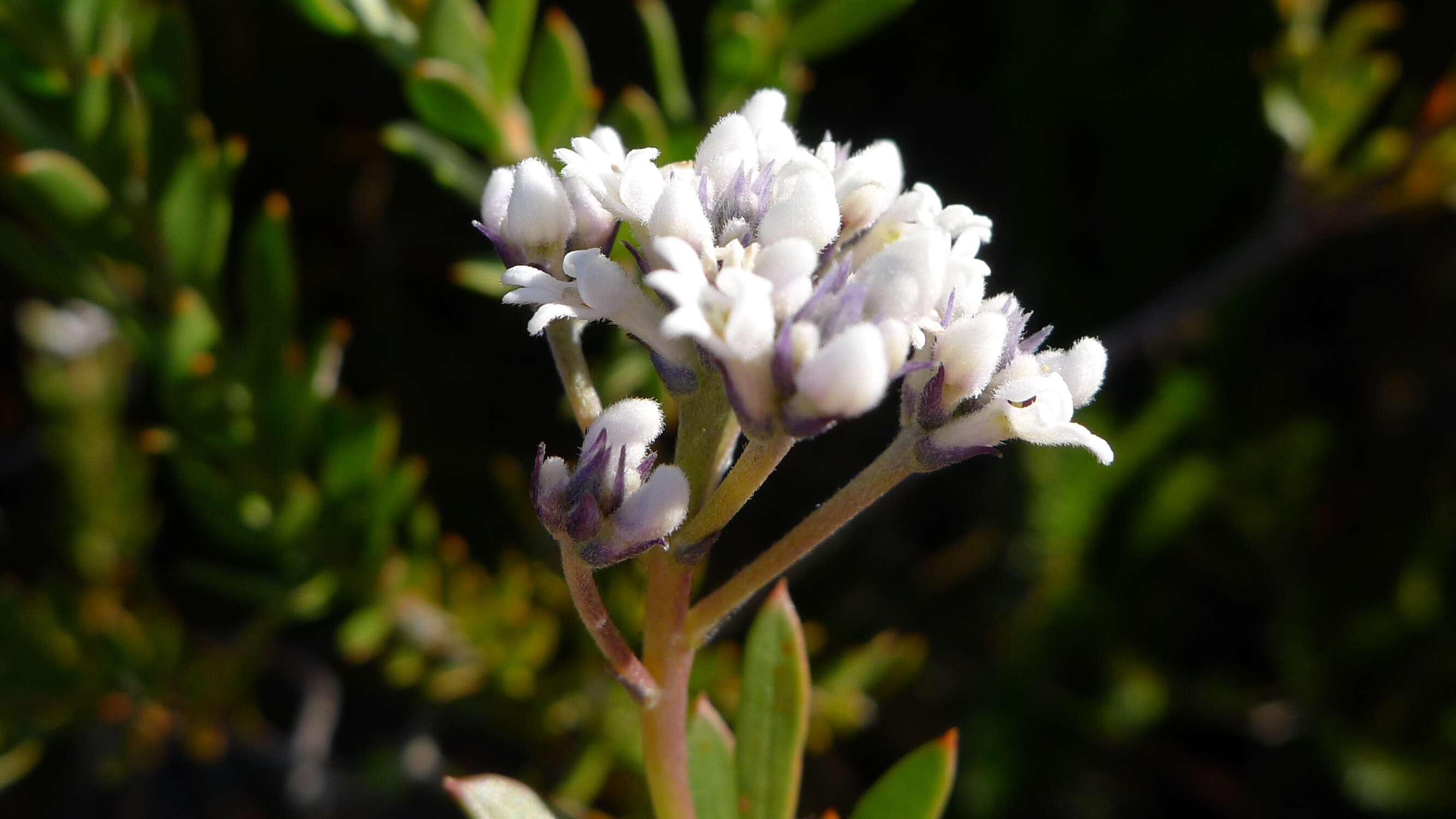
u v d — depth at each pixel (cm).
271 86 15
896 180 7
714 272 6
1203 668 14
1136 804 14
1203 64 14
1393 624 13
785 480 15
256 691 16
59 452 13
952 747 8
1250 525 14
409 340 15
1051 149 15
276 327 10
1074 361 7
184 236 10
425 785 14
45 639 11
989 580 15
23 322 13
